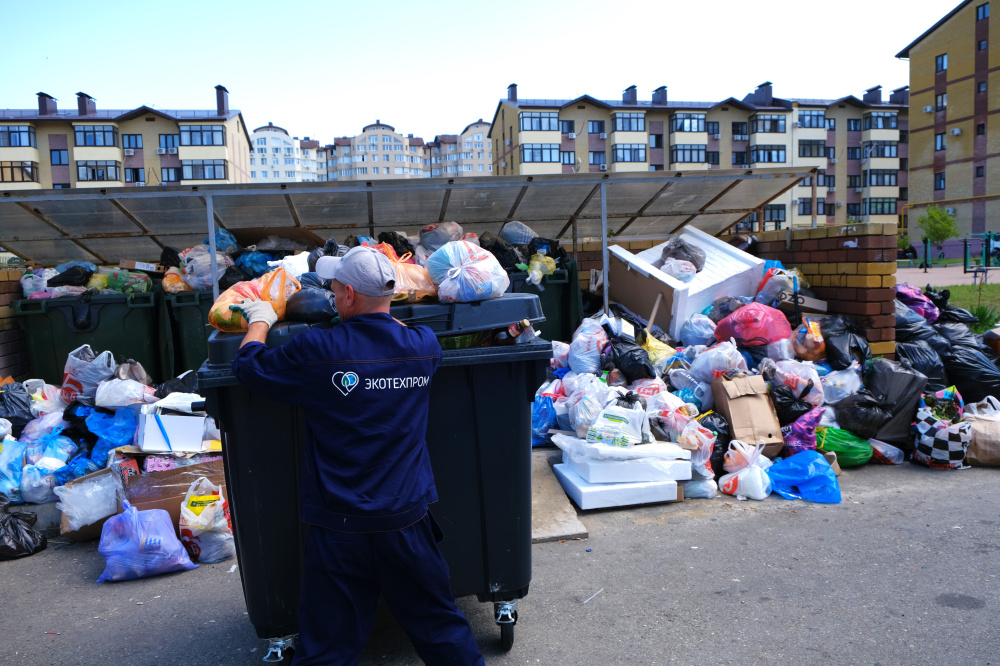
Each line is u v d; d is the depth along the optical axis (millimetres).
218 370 2387
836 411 5047
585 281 7797
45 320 5902
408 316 2662
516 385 2639
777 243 7543
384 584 2102
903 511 4094
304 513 2090
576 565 3531
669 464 4305
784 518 4047
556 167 61375
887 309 6105
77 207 6164
